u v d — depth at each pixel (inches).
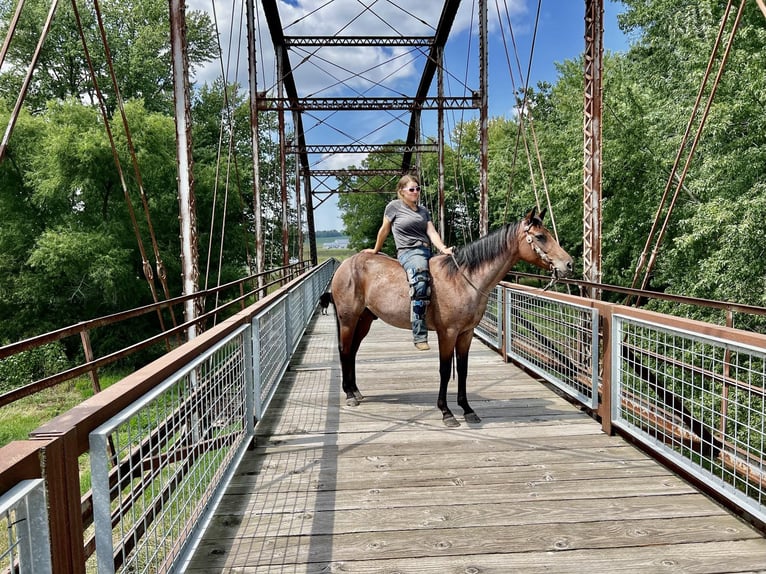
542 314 204.2
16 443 43.8
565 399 183.5
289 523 100.3
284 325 232.5
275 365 194.1
